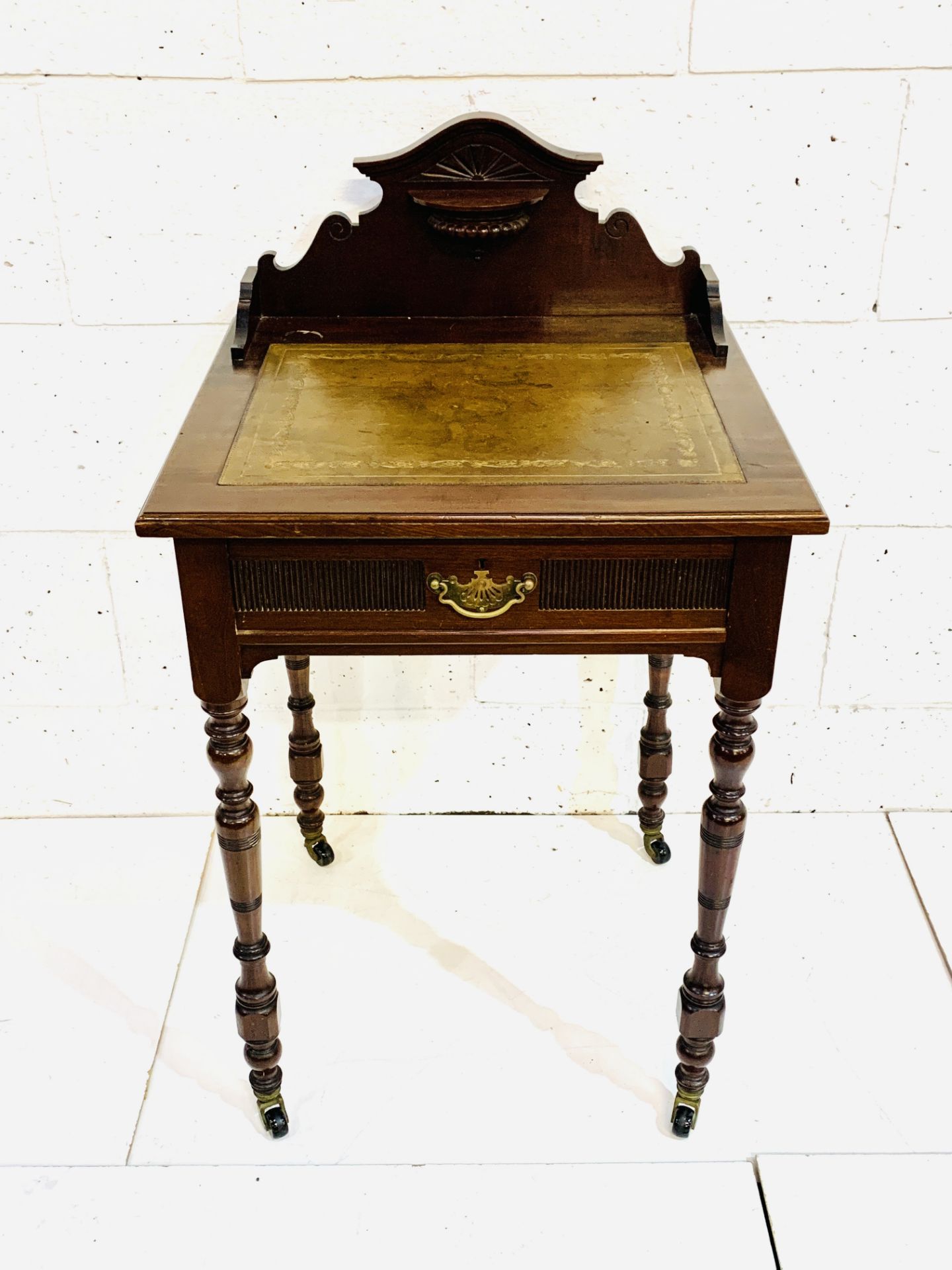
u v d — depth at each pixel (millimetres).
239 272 1729
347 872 2016
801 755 2086
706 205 1690
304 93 1616
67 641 1979
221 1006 1791
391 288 1641
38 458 1844
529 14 1565
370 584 1302
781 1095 1655
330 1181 1554
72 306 1742
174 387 1805
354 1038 1736
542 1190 1539
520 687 2010
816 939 1887
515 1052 1715
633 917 1924
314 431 1386
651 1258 1461
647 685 2008
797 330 1771
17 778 2096
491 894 1970
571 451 1339
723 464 1315
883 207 1683
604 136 1648
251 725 2047
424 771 2094
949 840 2064
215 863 2035
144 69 1594
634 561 1285
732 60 1594
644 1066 1697
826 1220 1502
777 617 1311
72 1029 1753
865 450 1846
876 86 1605
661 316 1656
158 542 1898
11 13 1552
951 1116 1629
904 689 2021
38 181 1658
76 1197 1539
